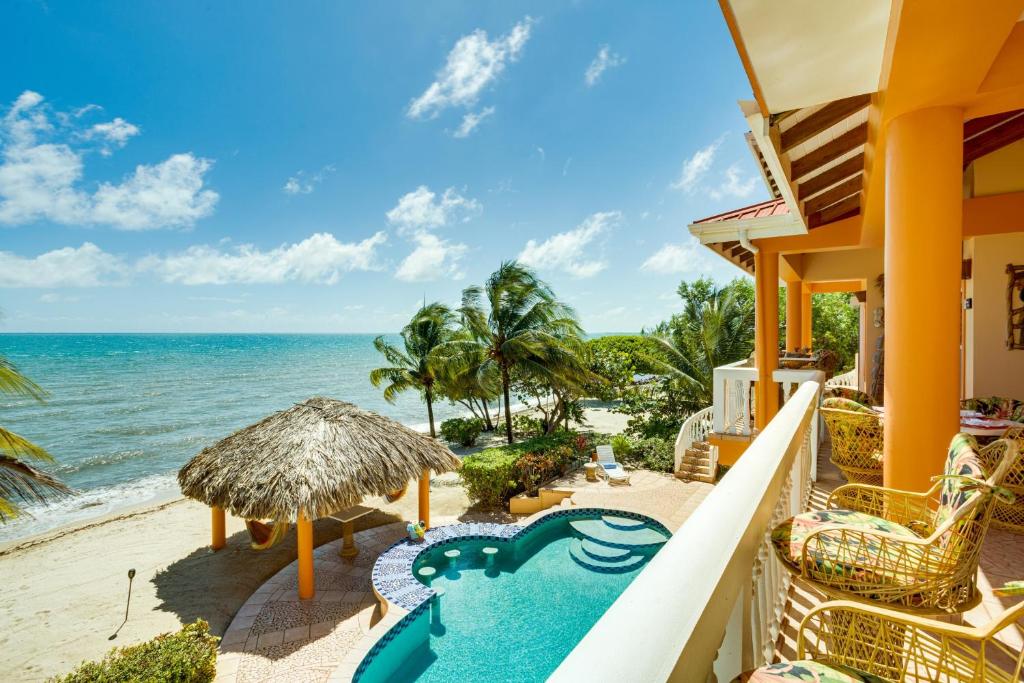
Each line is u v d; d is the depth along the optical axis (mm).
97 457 24016
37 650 8398
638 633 725
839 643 1875
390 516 13430
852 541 2043
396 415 39406
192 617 9227
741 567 1314
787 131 4625
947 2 2281
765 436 2430
